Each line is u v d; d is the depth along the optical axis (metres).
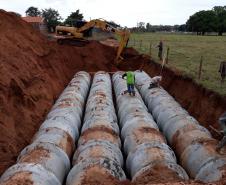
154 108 16.78
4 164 11.64
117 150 11.61
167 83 22.30
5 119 13.73
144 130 12.61
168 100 16.73
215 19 84.00
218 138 12.96
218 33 85.44
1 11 23.67
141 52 32.84
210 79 19.09
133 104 16.14
